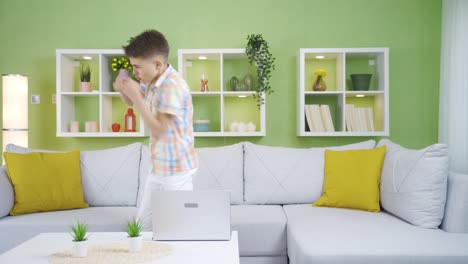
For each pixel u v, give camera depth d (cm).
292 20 448
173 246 185
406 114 447
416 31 445
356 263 214
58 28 453
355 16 446
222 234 194
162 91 198
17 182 310
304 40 447
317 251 217
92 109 454
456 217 247
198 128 432
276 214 302
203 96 455
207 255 172
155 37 199
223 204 194
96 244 192
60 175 322
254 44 416
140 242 179
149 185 209
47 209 314
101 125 424
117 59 430
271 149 353
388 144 331
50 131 454
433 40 444
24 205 306
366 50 418
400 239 233
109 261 165
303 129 421
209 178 343
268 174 342
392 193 287
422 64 445
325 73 430
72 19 452
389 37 446
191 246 185
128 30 451
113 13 451
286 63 448
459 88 397
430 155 260
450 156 404
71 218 292
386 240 231
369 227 258
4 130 418
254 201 342
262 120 425
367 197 308
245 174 349
